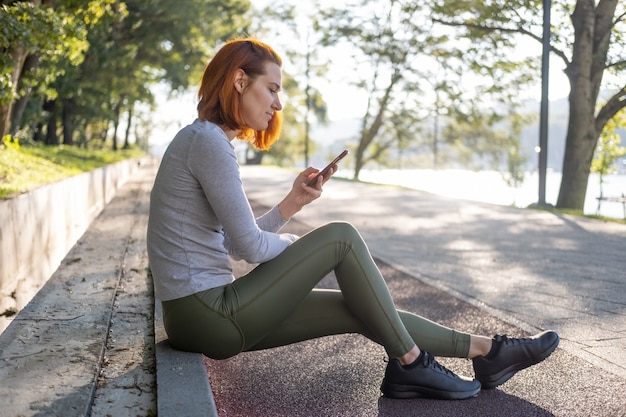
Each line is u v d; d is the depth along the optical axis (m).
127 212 10.08
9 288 5.86
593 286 5.78
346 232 2.81
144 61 31.55
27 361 2.95
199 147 2.69
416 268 6.84
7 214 5.84
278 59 2.86
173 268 2.74
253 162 66.12
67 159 19.72
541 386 3.18
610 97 19.55
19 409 2.41
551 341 3.05
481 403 2.95
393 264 7.09
